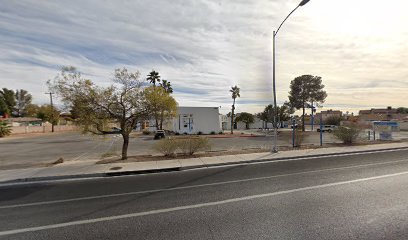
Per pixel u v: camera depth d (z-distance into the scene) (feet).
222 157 39.99
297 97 146.41
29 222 15.21
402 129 138.00
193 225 14.19
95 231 13.70
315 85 142.61
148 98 39.55
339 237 12.15
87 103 36.65
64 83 36.17
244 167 32.81
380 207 16.22
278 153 43.91
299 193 19.94
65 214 16.51
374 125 70.64
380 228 13.06
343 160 36.68
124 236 13.00
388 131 66.90
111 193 21.56
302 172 28.43
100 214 16.37
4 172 30.37
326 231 12.85
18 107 282.36
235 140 83.66
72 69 36.45
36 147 67.56
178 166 32.91
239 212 16.06
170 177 27.71
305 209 16.22
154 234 13.16
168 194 20.77
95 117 37.52
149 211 16.72
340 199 18.10
